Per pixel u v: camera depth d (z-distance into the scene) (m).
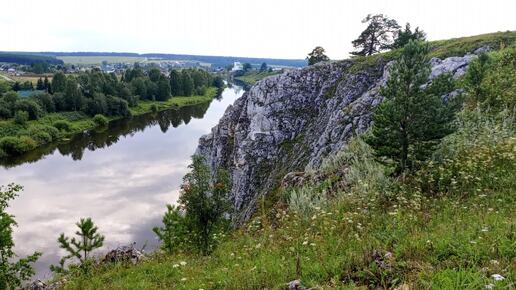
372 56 52.31
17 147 77.12
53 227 41.03
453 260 5.89
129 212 45.16
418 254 6.39
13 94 106.50
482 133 14.72
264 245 10.42
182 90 163.25
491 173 11.69
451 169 12.55
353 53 72.19
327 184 16.77
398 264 5.95
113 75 157.88
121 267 11.70
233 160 52.53
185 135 96.94
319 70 55.19
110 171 63.97
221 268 8.57
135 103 134.38
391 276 5.72
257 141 50.88
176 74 161.75
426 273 5.45
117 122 115.12
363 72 48.31
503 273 5.05
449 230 7.60
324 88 53.25
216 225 12.59
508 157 12.13
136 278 9.77
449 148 13.91
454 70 33.97
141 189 53.97
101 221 42.34
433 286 4.90
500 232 6.68
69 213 45.03
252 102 56.28
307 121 51.53
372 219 10.26
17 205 47.56
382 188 12.77
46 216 44.12
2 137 83.50
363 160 17.11
